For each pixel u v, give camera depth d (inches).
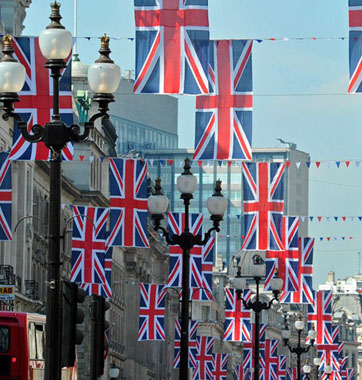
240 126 4685.0
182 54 4488.2
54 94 3206.2
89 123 3196.4
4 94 3169.3
